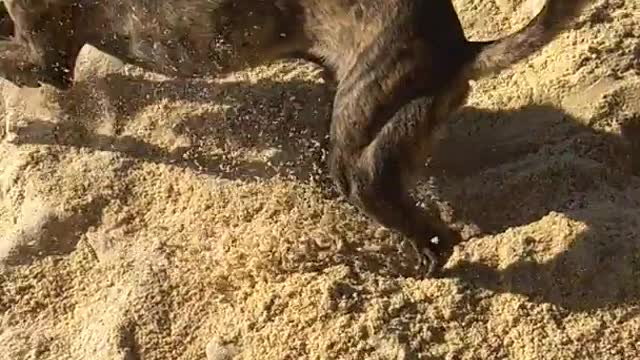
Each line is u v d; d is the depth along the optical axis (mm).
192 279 1256
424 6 1092
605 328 1174
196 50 1199
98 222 1343
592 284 1205
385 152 1115
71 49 1310
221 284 1248
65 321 1260
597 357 1157
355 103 1114
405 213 1159
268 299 1215
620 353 1158
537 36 1068
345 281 1226
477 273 1233
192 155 1396
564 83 1408
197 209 1335
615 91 1380
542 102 1407
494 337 1180
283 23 1149
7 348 1233
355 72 1117
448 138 1378
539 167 1321
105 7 1222
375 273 1246
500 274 1227
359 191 1144
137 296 1242
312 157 1376
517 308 1193
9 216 1373
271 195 1333
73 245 1326
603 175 1313
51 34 1285
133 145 1417
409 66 1092
